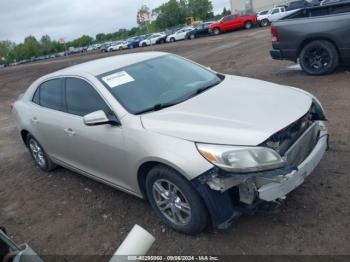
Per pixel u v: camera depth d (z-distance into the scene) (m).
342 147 4.96
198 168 3.31
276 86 4.43
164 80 4.54
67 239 4.21
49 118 5.14
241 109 3.74
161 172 3.63
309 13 9.01
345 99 6.90
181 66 4.94
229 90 4.29
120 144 3.98
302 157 3.63
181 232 3.82
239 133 3.34
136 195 4.24
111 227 4.24
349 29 8.23
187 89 4.42
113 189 5.05
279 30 9.21
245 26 38.34
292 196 4.05
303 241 3.41
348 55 8.48
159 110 4.02
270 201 3.48
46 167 6.02
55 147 5.32
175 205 3.73
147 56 5.06
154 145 3.61
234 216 3.41
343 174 4.31
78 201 4.96
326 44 8.65
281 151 3.40
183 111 3.87
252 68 12.27
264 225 3.70
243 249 3.46
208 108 3.85
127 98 4.20
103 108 4.27
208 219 3.57
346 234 3.40
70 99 4.82
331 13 8.71
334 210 3.73
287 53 9.27
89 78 4.54
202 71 4.99
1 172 6.64
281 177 3.28
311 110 4.01
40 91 5.57
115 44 55.78
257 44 19.94
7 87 22.72
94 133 4.30
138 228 2.16
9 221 4.86
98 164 4.53
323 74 9.02
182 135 3.51
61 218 4.65
